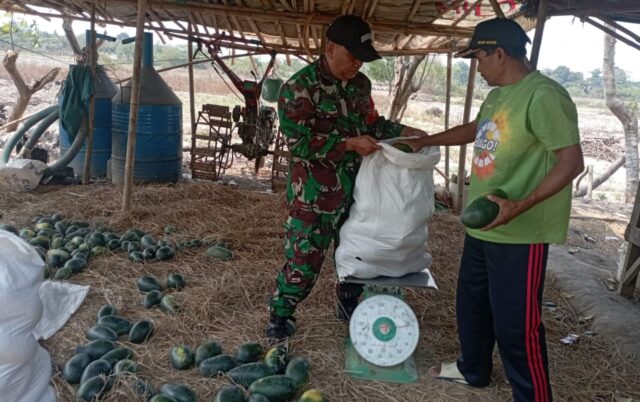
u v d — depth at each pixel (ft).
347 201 10.78
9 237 8.37
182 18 28.19
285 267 11.10
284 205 22.99
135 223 19.07
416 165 10.11
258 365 9.87
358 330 10.17
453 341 12.24
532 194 7.82
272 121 29.84
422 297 14.71
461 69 116.67
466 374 10.33
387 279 10.76
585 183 41.22
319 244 10.74
